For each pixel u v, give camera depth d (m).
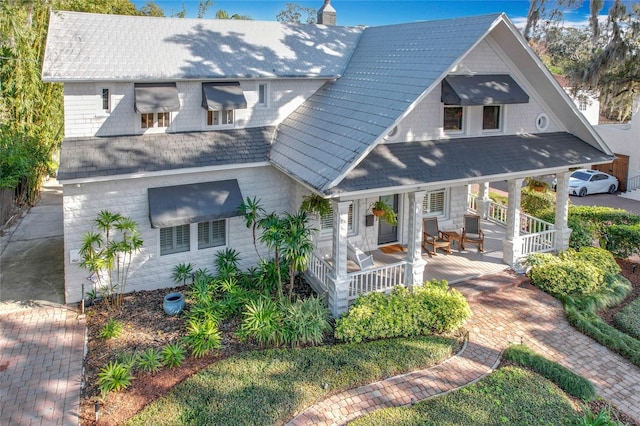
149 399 10.19
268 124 18.08
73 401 10.30
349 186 12.58
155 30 18.14
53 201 26.48
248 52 18.42
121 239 14.90
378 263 17.19
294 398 9.95
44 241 20.00
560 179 17.58
